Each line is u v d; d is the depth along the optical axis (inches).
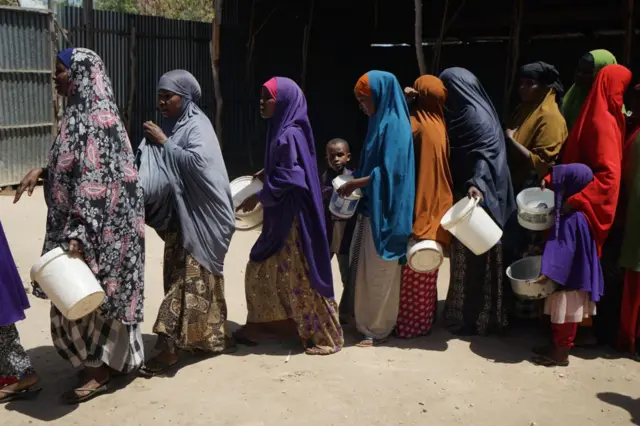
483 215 183.2
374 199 185.3
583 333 197.5
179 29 525.7
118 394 162.2
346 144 208.5
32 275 146.2
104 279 152.1
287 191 178.9
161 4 987.9
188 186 170.1
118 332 158.7
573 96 213.5
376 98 187.6
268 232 184.4
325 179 212.2
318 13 600.1
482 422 152.5
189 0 994.7
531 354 189.8
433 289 199.8
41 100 453.7
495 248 196.5
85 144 148.2
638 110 190.5
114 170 151.7
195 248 171.2
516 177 212.4
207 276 175.0
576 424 152.3
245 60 568.7
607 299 196.1
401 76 671.1
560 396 165.3
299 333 186.1
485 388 168.7
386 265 189.2
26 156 448.1
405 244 188.1
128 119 497.7
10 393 158.1
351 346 193.3
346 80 655.8
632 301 186.7
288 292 184.4
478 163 190.7
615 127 182.2
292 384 167.8
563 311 178.2
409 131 185.8
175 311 172.2
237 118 571.2
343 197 191.6
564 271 175.9
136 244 157.2
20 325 206.7
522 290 180.2
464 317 203.0
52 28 451.2
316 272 181.5
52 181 151.8
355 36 643.5
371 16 625.6
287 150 176.4
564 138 198.8
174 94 173.0
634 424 152.5
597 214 178.9
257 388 165.6
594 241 179.8
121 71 491.8
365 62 666.8
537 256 190.2
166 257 177.0
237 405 157.1
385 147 184.9
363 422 151.1
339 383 168.9
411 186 185.9
